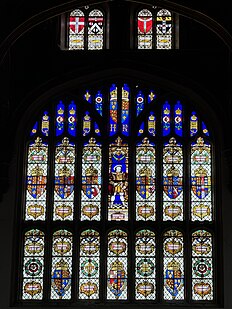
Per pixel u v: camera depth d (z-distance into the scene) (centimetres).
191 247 1927
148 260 1923
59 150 2006
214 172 1967
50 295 1909
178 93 2022
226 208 1919
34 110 2023
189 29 2034
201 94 1989
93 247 1934
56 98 2034
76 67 2012
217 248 1912
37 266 1923
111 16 2039
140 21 2092
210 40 2020
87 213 1958
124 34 2025
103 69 2008
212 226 1934
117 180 1980
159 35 2080
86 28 2089
